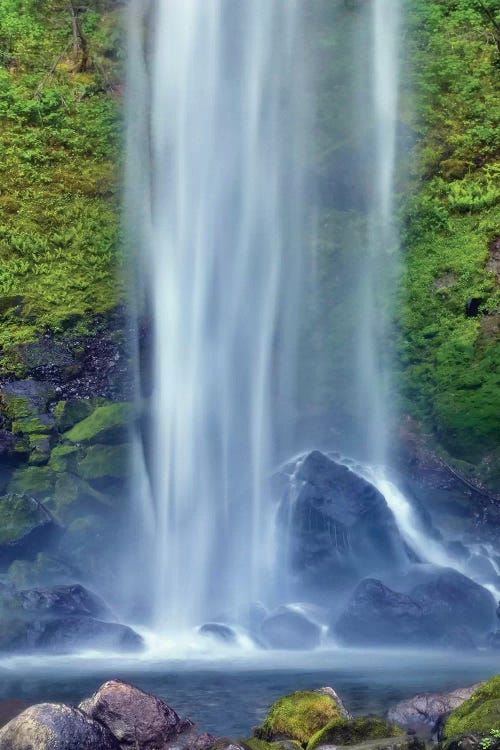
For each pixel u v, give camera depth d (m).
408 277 20.58
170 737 6.80
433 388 18.75
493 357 18.66
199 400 17.98
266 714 7.88
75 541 15.34
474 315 19.84
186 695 8.71
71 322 19.27
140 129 20.75
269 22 19.83
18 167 23.00
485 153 22.95
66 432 17.52
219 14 19.16
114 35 25.88
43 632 11.83
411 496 15.86
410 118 23.23
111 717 6.75
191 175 19.16
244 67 19.42
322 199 21.11
